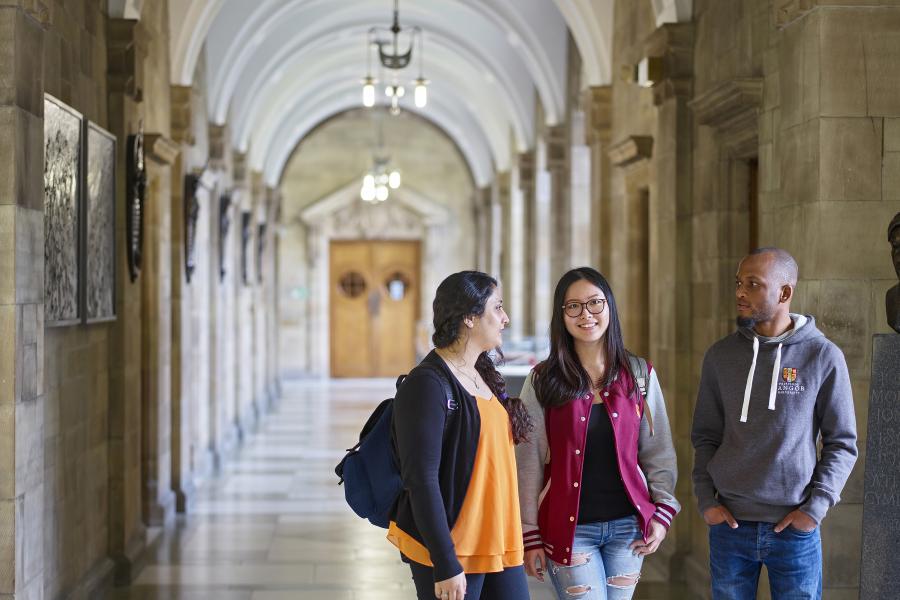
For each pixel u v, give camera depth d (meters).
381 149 23.64
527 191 15.07
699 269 6.80
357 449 3.24
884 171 4.75
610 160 9.27
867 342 4.76
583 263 12.02
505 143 18.31
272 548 7.77
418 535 3.17
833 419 3.48
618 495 3.43
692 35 6.92
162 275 8.55
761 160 5.62
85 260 5.78
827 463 3.45
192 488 9.63
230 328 13.34
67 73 5.64
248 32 12.03
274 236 20.22
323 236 23.72
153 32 8.23
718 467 3.60
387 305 24.25
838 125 4.73
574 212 12.04
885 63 4.75
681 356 6.96
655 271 7.78
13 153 4.38
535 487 3.46
